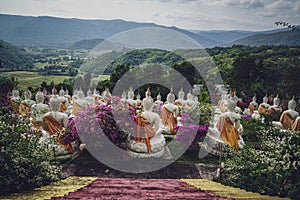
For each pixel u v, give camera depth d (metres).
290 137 10.87
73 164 14.83
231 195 8.34
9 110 14.09
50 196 7.54
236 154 13.45
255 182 10.99
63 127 15.70
